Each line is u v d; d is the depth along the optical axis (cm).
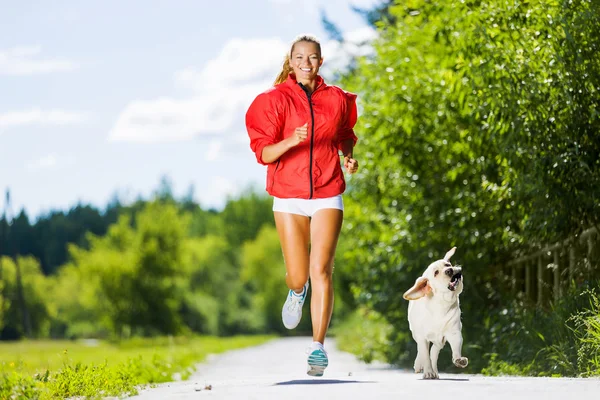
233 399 632
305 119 787
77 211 15588
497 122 1166
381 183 1802
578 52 1045
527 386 687
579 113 1077
